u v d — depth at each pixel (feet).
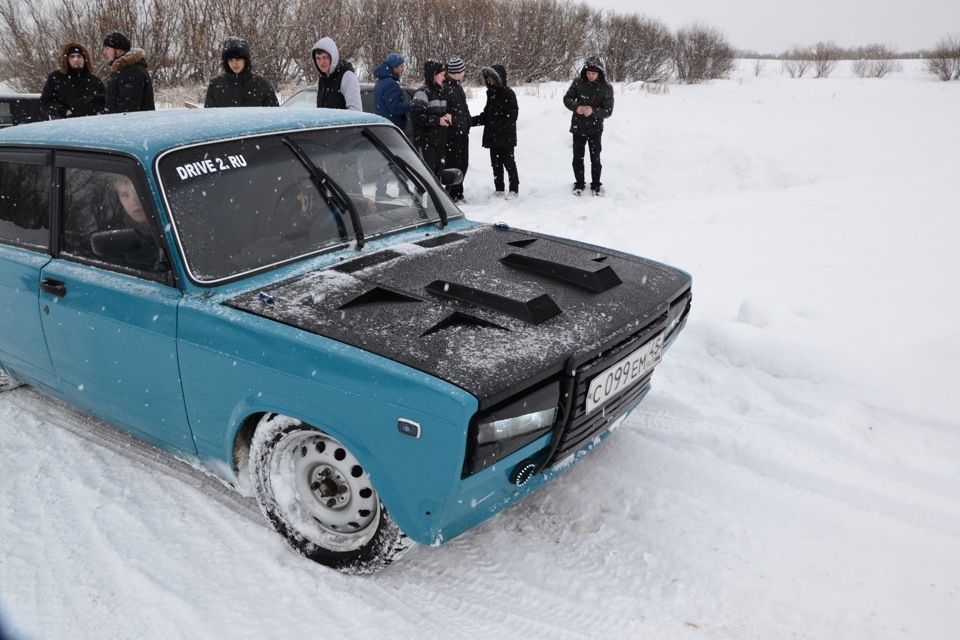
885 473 11.93
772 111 52.44
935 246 21.62
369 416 8.44
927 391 13.55
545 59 75.41
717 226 24.77
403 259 11.09
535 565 10.09
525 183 34.65
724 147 34.86
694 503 11.30
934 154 34.22
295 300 9.74
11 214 12.61
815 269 20.24
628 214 27.32
